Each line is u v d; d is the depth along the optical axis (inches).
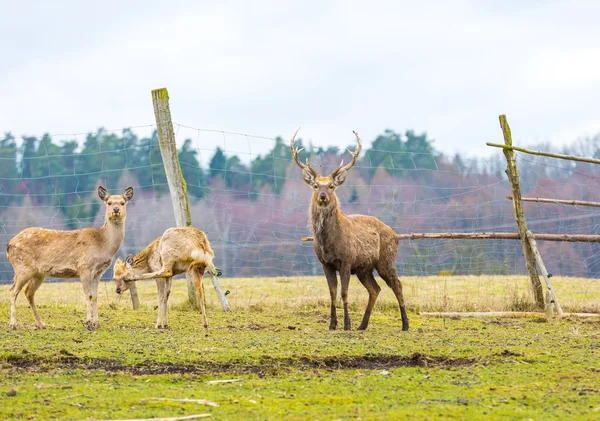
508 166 1202.6
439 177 3718.0
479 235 1181.7
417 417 546.6
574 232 2340.1
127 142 3609.7
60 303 1241.4
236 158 3772.1
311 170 1003.3
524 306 1190.3
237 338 866.8
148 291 1512.1
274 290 1496.1
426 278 1705.2
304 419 545.0
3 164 3307.1
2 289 1434.5
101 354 755.4
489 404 583.2
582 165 3646.7
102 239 968.9
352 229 995.9
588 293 1414.9
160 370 708.7
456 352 789.2
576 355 776.9
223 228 2640.3
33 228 976.3
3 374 677.3
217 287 1194.6
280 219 2760.8
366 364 751.7
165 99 1208.2
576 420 543.2
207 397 602.9
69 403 581.6
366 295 1352.1
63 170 3408.0
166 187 3570.4
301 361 749.9
